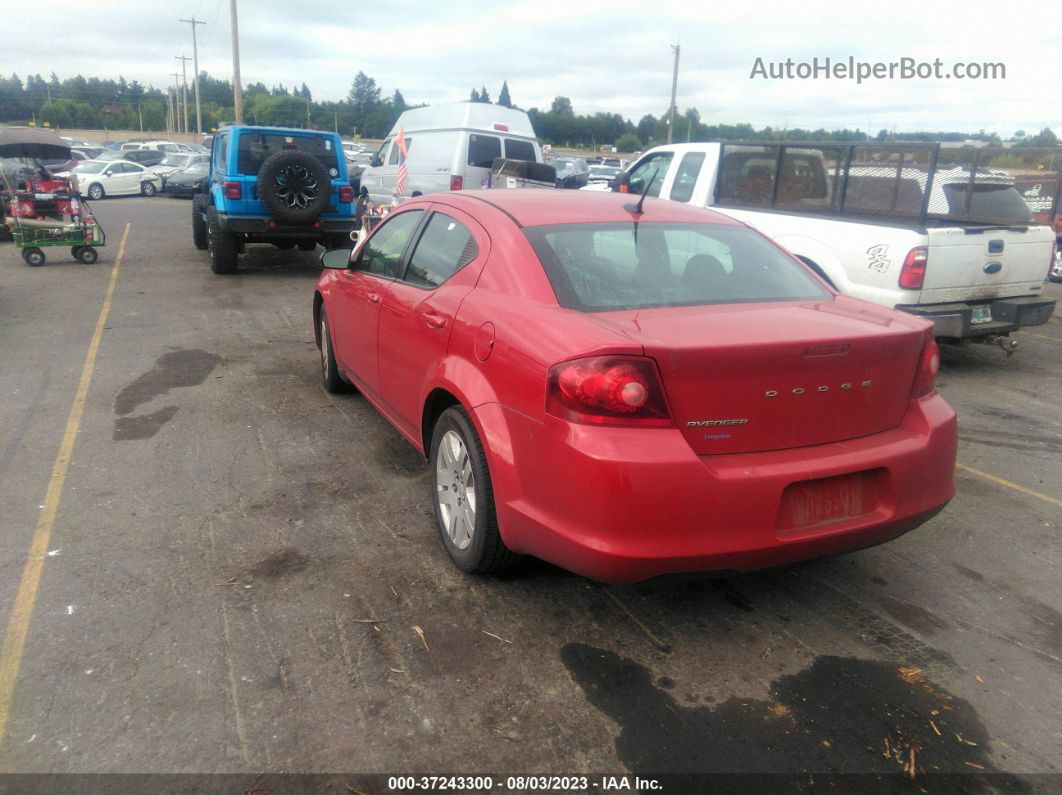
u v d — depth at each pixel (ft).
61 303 31.30
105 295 33.32
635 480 8.44
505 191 13.78
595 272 10.75
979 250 21.17
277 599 10.66
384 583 11.10
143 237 54.80
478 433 10.46
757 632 10.15
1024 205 26.23
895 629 10.26
